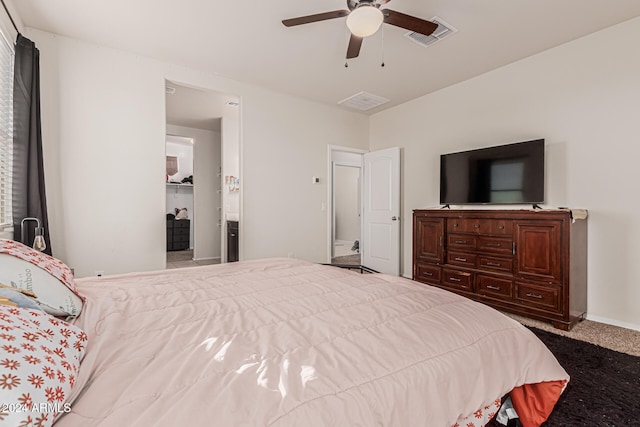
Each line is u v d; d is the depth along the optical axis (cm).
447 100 399
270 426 60
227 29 271
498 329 114
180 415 60
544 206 308
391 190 461
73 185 288
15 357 57
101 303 122
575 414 149
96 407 62
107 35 282
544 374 112
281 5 239
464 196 367
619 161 264
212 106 480
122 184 310
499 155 333
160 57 322
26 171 233
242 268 200
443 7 239
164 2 235
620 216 263
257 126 399
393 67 342
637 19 253
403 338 97
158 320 110
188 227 781
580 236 270
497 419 130
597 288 276
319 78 373
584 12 246
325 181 465
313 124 451
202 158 620
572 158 290
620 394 165
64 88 283
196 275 180
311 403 67
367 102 453
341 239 877
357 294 142
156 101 327
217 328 103
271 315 116
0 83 220
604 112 271
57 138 280
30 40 246
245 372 76
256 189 400
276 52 311
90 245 295
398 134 467
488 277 309
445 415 83
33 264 110
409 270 448
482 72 355
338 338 97
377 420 71
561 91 296
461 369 91
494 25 263
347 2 214
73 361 72
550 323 267
